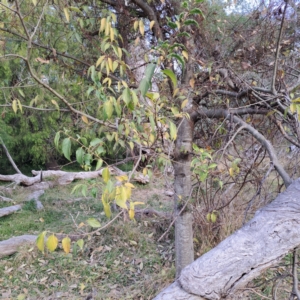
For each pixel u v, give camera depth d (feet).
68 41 7.69
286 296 7.22
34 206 17.95
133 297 9.10
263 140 5.12
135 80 6.46
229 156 5.57
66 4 5.96
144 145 5.34
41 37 7.61
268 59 7.23
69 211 17.07
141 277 10.27
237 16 7.62
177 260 7.89
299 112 4.33
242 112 6.30
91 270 10.78
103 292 9.48
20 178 22.26
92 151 4.11
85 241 12.33
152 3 7.30
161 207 15.70
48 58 7.14
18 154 29.84
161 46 5.28
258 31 6.92
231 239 3.36
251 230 3.37
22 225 15.03
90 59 7.29
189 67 6.72
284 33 6.96
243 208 8.95
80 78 7.54
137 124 5.02
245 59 6.87
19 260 11.25
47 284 10.06
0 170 30.99
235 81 6.48
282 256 3.26
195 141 7.59
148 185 18.79
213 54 6.86
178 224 7.78
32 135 26.55
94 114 8.45
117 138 4.91
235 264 3.15
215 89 6.78
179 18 5.47
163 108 5.83
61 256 11.52
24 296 9.29
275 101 5.68
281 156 6.39
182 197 6.99
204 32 6.90
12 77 18.28
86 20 6.47
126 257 11.55
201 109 6.97
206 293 3.11
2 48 6.70
